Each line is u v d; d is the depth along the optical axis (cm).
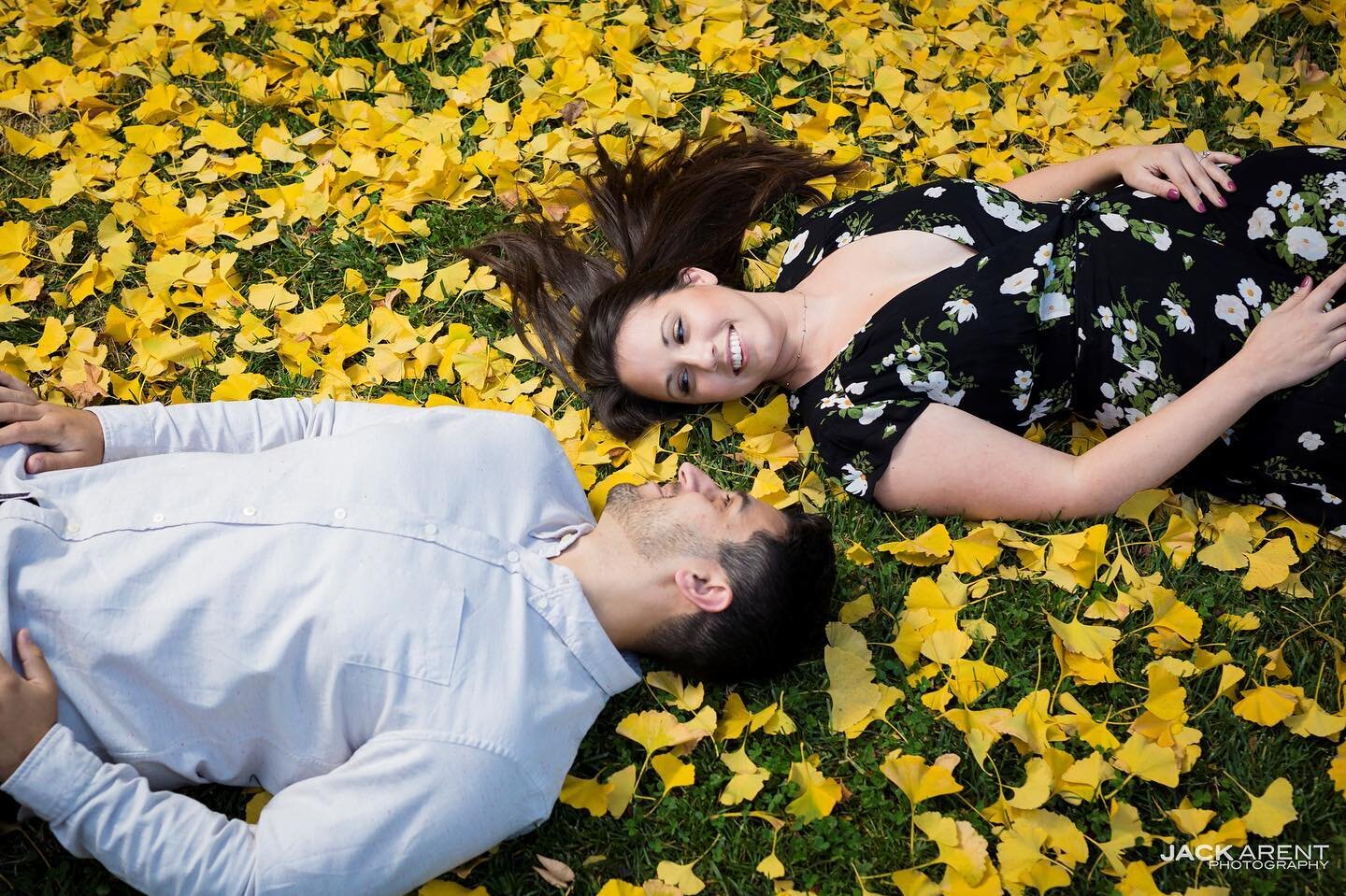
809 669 214
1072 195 255
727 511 197
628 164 271
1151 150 238
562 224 272
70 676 175
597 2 305
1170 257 219
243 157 276
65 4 301
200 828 167
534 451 206
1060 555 217
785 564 194
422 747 171
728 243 264
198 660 175
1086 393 228
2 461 192
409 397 250
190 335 256
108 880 189
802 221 264
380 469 190
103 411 204
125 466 189
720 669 200
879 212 244
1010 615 219
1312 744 204
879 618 220
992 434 218
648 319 231
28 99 283
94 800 165
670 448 242
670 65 298
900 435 219
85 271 256
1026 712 199
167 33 299
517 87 295
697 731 200
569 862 196
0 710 164
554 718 182
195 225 266
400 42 301
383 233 269
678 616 194
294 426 212
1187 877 192
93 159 275
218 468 189
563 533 202
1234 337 214
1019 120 283
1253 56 294
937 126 287
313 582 178
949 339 218
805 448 238
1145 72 290
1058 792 196
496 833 176
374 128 280
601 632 187
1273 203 222
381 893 169
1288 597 220
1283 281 220
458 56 299
